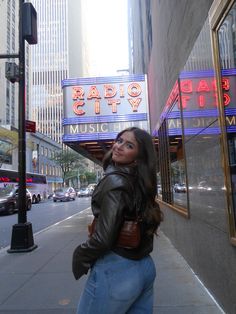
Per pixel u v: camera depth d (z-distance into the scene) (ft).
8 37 237.86
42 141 247.50
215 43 14.46
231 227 13.14
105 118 50.67
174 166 27.71
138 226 7.27
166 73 32.01
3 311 16.03
